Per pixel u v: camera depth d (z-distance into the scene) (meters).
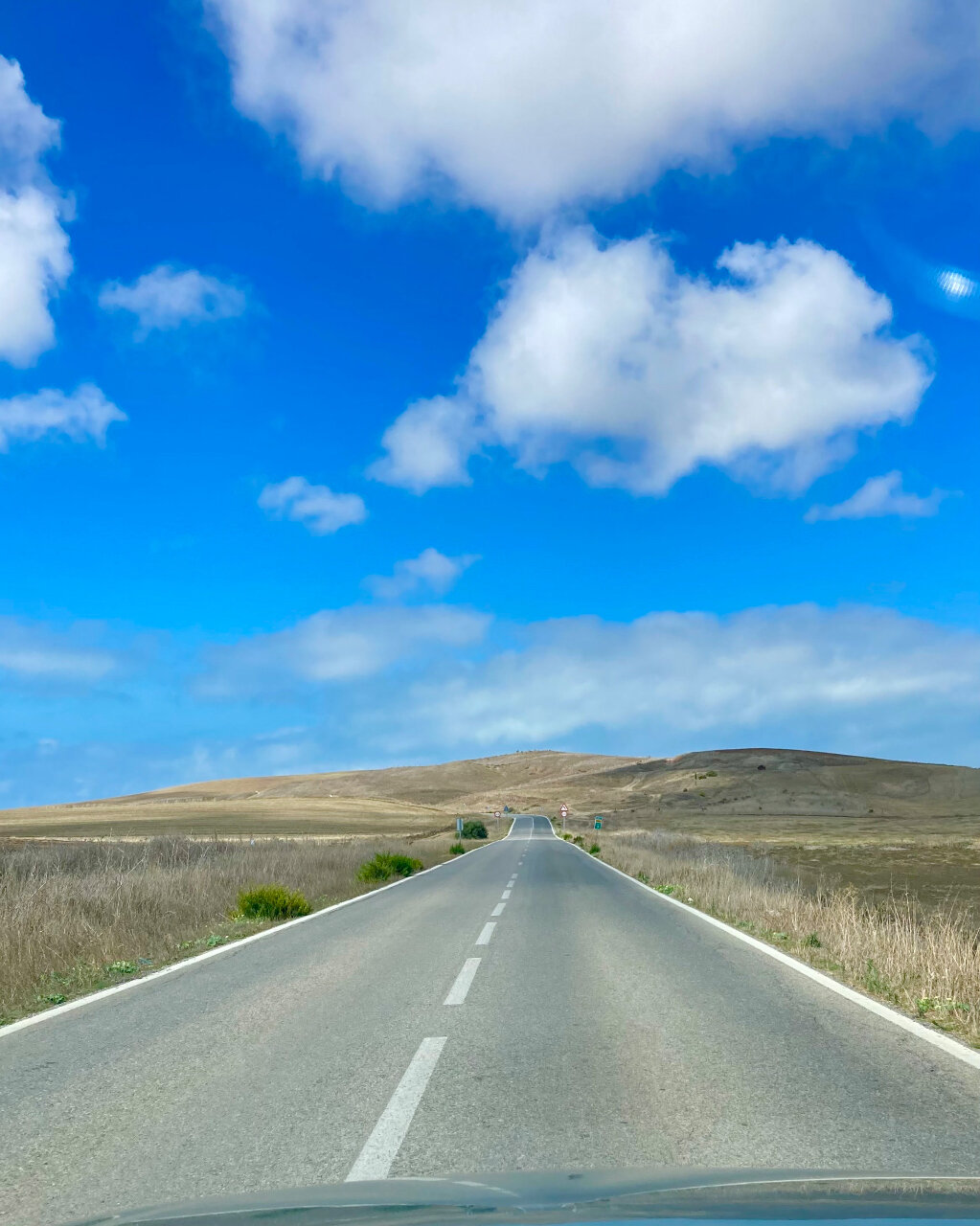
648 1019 7.91
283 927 15.21
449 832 83.69
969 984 8.95
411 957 11.60
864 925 13.20
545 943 12.73
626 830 92.00
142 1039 7.37
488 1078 6.10
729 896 17.98
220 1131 5.09
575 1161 4.52
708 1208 3.27
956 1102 5.48
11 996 9.28
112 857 29.36
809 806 140.12
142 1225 3.43
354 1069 6.39
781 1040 7.12
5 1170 4.55
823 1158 4.50
